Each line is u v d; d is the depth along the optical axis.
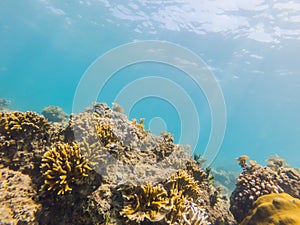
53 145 3.73
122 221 3.03
